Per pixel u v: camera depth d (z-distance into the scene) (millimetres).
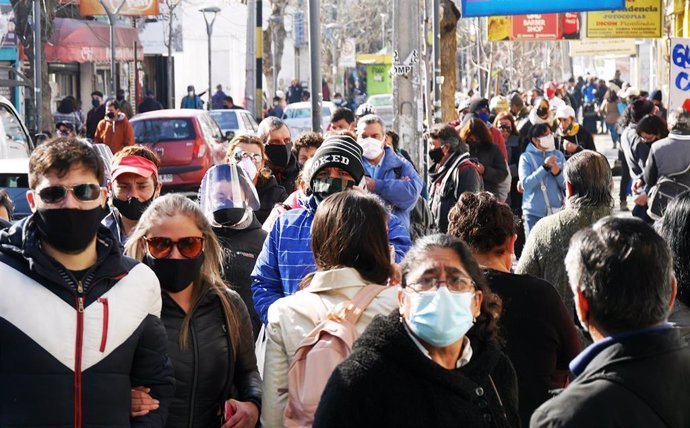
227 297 11414
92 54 75812
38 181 9242
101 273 9453
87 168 9281
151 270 9969
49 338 9164
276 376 10742
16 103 66312
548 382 11828
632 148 31469
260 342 13367
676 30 54438
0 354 9172
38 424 9102
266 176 20297
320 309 10648
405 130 32406
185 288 11117
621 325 7570
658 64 91438
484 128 28453
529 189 26156
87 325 9297
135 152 15250
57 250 9336
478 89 117125
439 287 8375
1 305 9180
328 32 154750
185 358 10930
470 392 8375
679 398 7414
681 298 10859
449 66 50625
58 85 84938
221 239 14648
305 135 22828
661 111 56438
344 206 10891
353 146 13859
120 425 9406
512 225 12469
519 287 11883
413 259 8555
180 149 52125
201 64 121312
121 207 14961
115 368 9414
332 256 10875
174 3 92500
